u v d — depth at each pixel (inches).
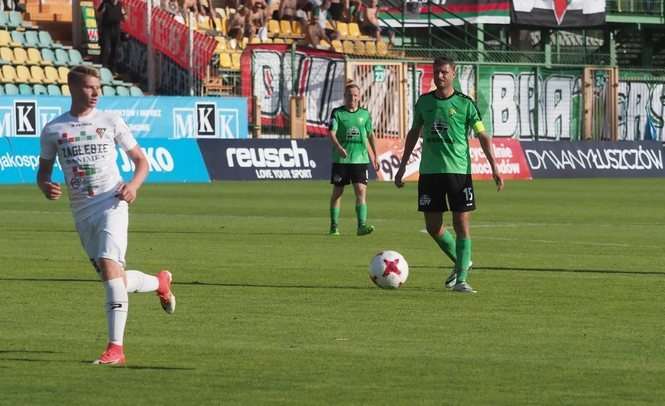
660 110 4923.7
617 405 775.7
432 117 1353.3
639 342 1016.2
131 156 935.7
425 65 4424.2
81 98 925.2
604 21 5147.6
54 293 1307.8
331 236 2070.6
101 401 779.4
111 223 916.6
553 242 1974.7
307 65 4210.1
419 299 1282.0
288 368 895.1
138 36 4261.8
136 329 1074.1
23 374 866.1
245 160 3855.8
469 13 4970.5
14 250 1770.4
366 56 4478.3
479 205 2908.5
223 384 835.4
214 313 1172.5
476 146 4217.5
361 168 2068.2
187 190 3341.5
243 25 4569.4
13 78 4005.9
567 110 4761.3
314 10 4719.5
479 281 1446.9
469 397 797.2
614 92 4658.0
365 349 977.5
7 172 3486.7
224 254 1748.3
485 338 1034.1
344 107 2098.9
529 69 4707.2
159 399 786.2
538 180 4224.9
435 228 1381.6
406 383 842.8
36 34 4185.5
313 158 3978.8
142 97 3752.5
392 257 1353.3
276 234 2094.0
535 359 936.3
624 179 4320.9
